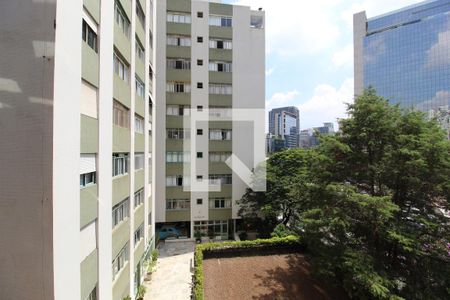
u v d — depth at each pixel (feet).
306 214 32.55
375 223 29.14
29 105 16.87
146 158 46.50
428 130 30.86
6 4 17.34
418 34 194.80
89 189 22.50
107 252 26.35
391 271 29.60
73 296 19.38
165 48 67.00
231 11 70.54
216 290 34.35
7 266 17.31
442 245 28.43
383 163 31.53
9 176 17.13
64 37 17.71
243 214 68.85
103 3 25.02
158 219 66.95
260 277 37.42
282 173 64.44
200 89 69.00
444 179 28.91
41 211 16.76
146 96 46.21
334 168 34.76
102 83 24.89
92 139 23.12
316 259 32.65
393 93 204.33
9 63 17.15
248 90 71.36
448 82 182.39
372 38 215.10
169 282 47.16
